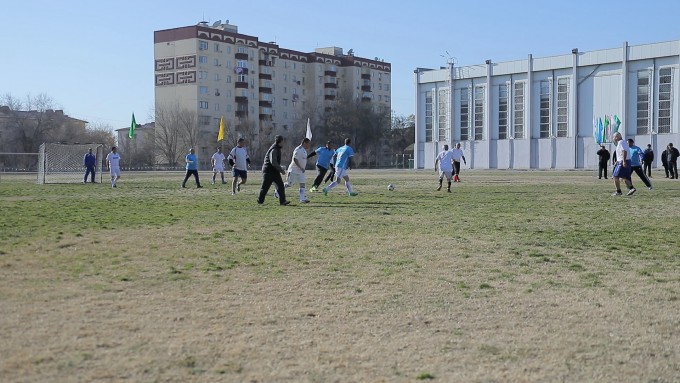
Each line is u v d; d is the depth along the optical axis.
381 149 122.88
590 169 71.94
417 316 6.84
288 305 7.25
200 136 104.12
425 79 87.62
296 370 5.16
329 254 10.55
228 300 7.43
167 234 12.73
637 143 70.19
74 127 94.25
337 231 13.35
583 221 15.34
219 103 109.00
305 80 126.31
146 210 18.20
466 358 5.50
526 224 14.70
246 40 113.06
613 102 71.75
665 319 6.73
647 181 27.55
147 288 7.94
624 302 7.45
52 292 7.58
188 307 7.07
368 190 28.30
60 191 29.14
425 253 10.68
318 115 117.00
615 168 24.28
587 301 7.49
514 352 5.66
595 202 21.17
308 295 7.74
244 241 11.89
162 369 5.12
